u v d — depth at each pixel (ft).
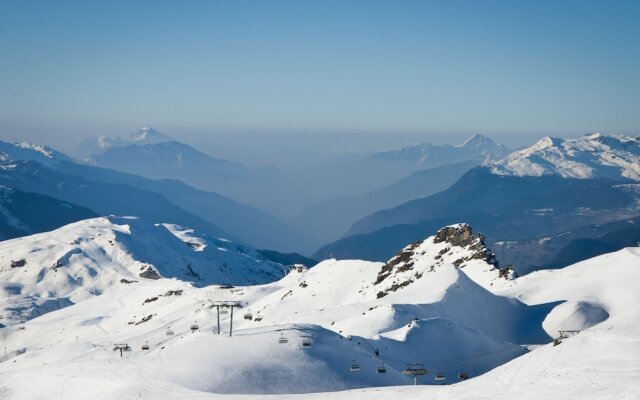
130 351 503.61
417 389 304.50
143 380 357.82
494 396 260.21
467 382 298.97
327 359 378.12
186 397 327.26
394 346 464.65
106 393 347.56
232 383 345.92
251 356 374.43
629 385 242.99
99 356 485.97
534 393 254.27
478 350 489.26
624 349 292.20
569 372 276.62
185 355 385.91
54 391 371.35
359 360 387.34
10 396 380.78
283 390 344.08
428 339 484.74
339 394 313.12
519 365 313.94
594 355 295.69
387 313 551.18
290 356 374.63
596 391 241.96
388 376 380.99
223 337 406.62
